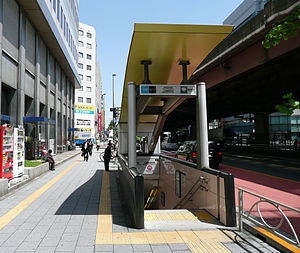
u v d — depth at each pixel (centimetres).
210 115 4222
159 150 1214
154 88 613
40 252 353
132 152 630
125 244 384
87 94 6375
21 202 659
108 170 1338
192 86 625
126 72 741
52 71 2373
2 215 539
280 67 1454
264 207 643
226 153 2945
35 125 1767
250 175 1242
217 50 1731
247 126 5062
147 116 1067
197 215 548
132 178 495
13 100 1468
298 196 786
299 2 1008
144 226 468
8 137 829
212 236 419
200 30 500
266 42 420
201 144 619
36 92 1827
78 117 5891
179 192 837
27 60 1684
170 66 693
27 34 1683
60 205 632
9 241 393
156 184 1180
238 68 1582
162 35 509
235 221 475
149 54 605
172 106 783
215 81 1888
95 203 657
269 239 388
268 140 3569
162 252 357
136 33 500
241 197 451
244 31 1418
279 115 4625
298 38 1111
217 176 521
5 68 1321
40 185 912
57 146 2675
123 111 1076
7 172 825
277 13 1139
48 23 1791
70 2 3039
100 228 457
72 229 452
